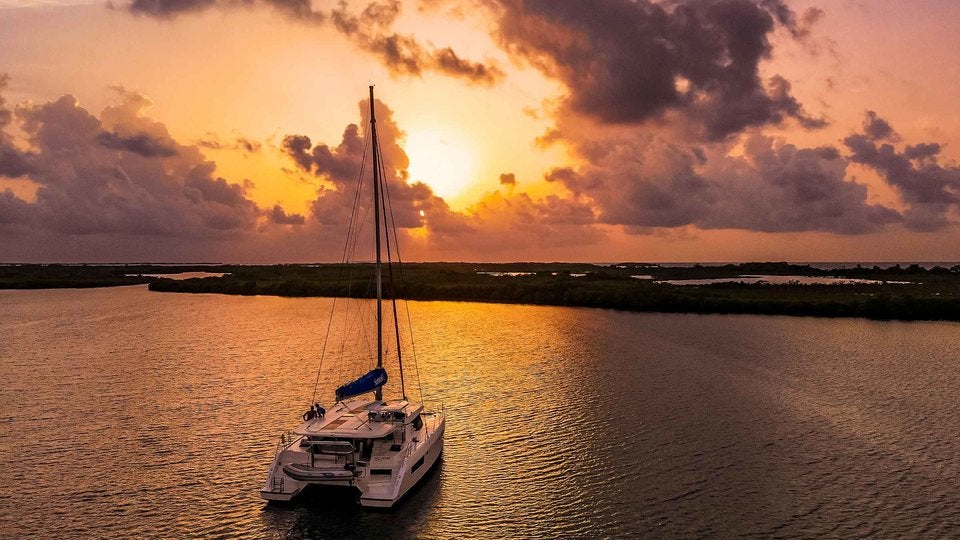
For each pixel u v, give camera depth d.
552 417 38.91
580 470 30.28
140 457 32.12
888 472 30.09
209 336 74.88
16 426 37.25
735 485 28.50
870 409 40.88
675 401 42.72
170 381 49.31
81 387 47.16
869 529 24.36
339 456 26.91
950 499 27.06
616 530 24.36
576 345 67.12
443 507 26.33
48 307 111.94
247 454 32.59
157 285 157.00
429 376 51.28
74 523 24.97
